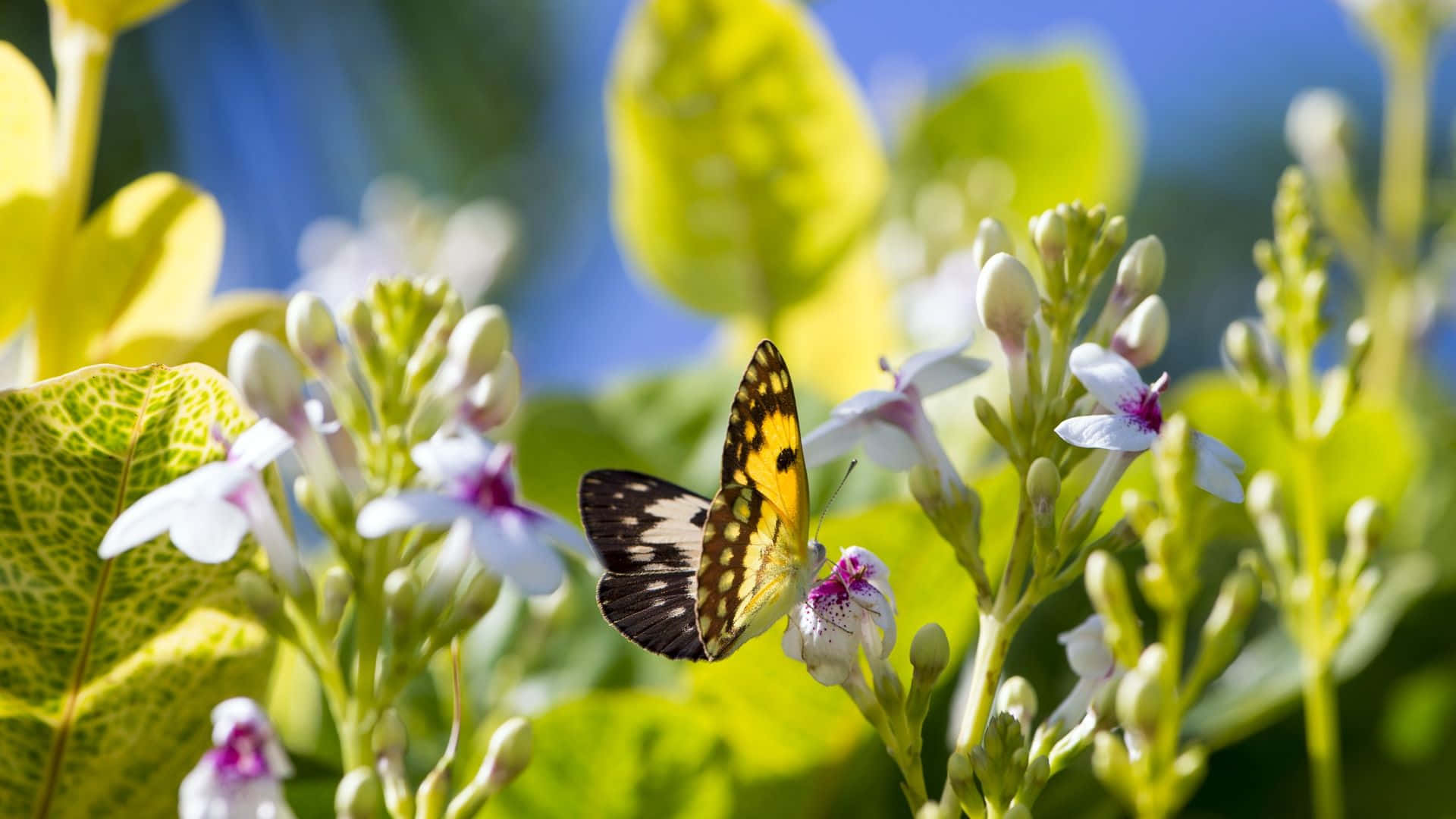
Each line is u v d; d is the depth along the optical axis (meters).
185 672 0.41
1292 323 0.49
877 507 0.44
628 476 0.42
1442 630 0.50
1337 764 0.49
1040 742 0.42
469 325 0.41
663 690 0.50
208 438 0.41
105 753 0.42
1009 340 0.42
